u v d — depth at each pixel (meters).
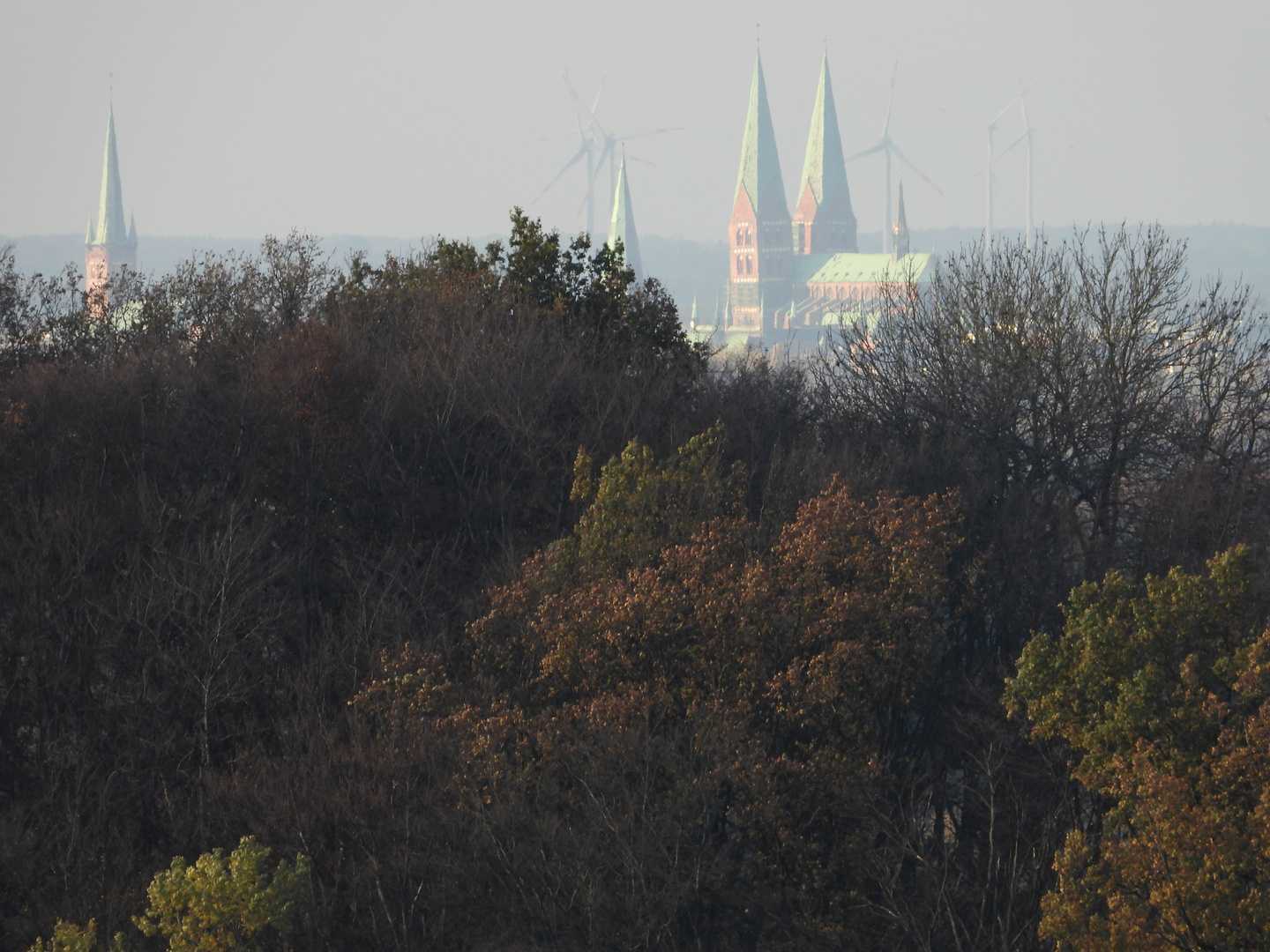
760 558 134.38
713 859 117.06
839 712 121.81
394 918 114.12
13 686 142.25
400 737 122.25
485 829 112.12
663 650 122.94
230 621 144.00
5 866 121.56
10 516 159.62
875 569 131.12
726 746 114.56
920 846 129.75
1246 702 101.38
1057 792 141.38
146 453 172.88
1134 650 107.88
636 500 139.00
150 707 141.62
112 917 120.62
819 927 119.94
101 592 150.75
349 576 163.88
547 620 126.25
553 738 115.56
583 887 111.62
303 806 119.12
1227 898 88.94
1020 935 125.31
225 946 100.75
